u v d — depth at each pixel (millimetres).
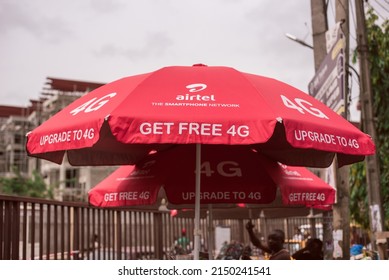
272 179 4977
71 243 7270
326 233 9078
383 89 13000
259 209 8883
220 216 9617
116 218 8422
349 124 4594
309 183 5605
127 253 9180
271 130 3680
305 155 5582
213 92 4078
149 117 3703
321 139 3990
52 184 58844
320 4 8891
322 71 8414
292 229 15148
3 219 5402
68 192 59562
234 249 10242
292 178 5504
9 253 5402
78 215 7234
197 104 3889
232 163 5117
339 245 7723
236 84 4258
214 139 3670
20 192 56312
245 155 5207
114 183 5480
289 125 3771
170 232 10586
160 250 9789
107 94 4371
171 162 5145
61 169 63312
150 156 5371
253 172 5066
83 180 60844
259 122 3721
